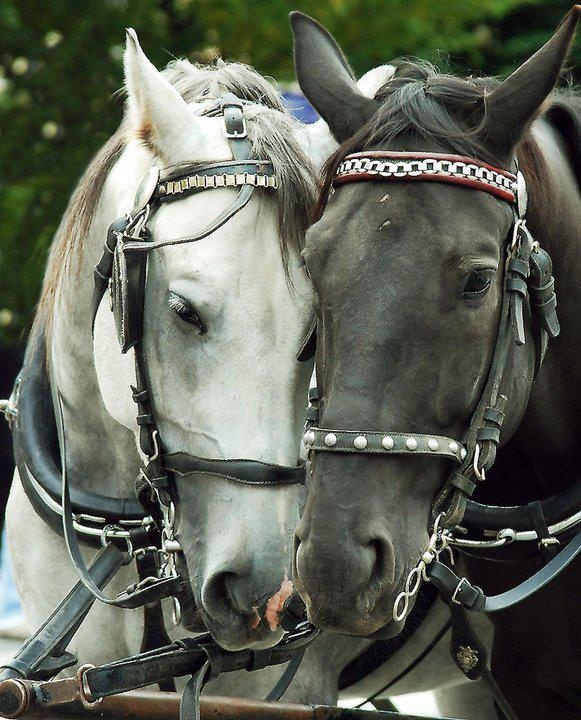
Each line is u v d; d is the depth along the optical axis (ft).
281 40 44.93
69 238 18.95
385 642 20.74
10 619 40.11
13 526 19.95
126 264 16.35
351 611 13.55
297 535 13.92
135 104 17.51
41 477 18.65
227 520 15.88
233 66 18.99
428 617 21.06
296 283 16.16
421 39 45.57
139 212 16.78
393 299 13.87
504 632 19.03
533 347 15.84
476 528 17.52
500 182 14.67
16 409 19.71
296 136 17.53
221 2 43.98
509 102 14.89
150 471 16.72
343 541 13.56
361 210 14.34
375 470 13.91
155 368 16.49
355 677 20.92
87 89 45.19
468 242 14.05
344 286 14.03
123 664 15.84
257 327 15.94
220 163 16.65
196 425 16.05
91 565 18.07
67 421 19.34
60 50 44.98
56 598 19.26
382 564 13.75
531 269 15.31
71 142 45.32
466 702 24.62
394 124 14.82
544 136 17.34
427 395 13.97
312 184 16.60
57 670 16.97
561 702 19.17
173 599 17.15
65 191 45.19
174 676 16.39
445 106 15.11
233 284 15.96
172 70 20.06
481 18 48.60
